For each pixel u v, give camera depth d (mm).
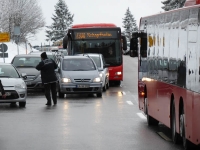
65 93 28734
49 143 14133
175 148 13320
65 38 36781
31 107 23781
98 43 38156
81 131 16312
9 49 84000
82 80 28641
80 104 24891
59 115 20531
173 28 14062
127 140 14617
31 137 15195
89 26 39188
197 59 11469
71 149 13188
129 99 27406
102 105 24328
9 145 13859
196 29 11602
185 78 12539
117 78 37938
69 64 29906
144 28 19109
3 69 25500
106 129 16734
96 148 13328
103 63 34406
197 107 11477
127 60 87812
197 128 11531
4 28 87875
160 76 15859
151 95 17328
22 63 33312
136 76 50219
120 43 38094
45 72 24688
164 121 15234
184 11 12859
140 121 18781
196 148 12844
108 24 39250
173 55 13984
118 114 20766
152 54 17281
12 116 20281
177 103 13438
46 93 24719
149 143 14117
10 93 23719
